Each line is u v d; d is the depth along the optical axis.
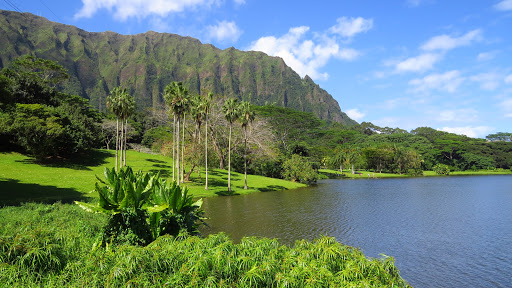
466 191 51.38
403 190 53.12
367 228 21.78
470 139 162.62
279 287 5.95
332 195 43.97
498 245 17.69
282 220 24.23
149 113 110.69
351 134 158.00
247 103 50.81
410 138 158.88
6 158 43.88
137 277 5.95
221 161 69.25
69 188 33.78
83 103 83.44
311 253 7.29
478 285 12.20
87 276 6.33
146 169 52.28
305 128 122.25
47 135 42.62
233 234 19.39
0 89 46.97
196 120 50.06
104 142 84.88
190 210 11.70
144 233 10.16
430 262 14.83
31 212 15.45
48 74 85.00
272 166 71.75
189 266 6.37
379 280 6.60
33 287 6.18
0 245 6.98
